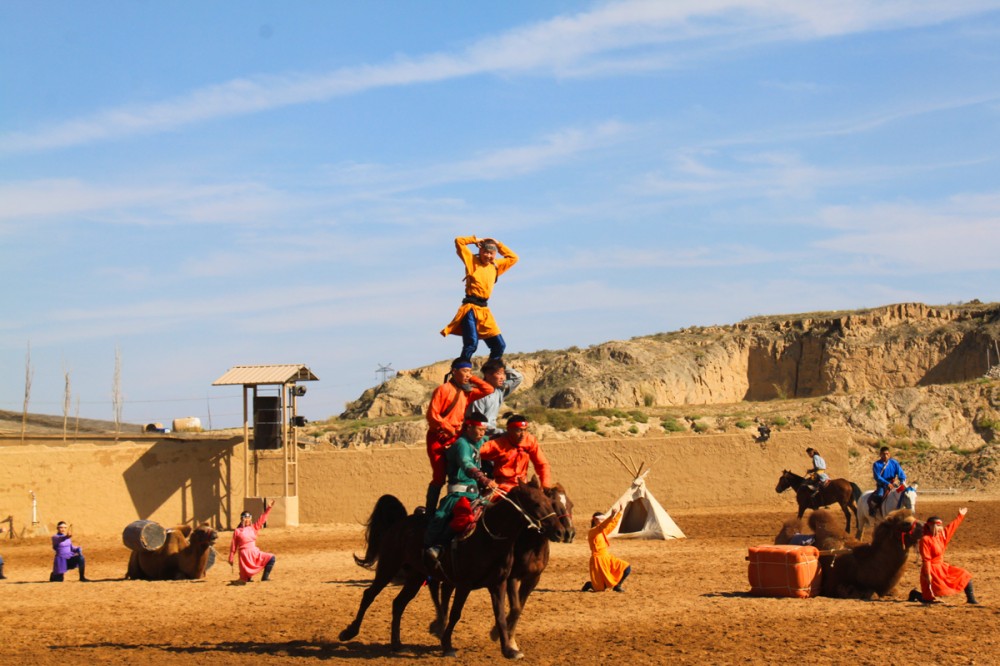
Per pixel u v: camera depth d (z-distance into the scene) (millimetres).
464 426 13164
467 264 17203
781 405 71375
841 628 14508
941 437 65062
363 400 95875
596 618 16062
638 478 30469
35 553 29531
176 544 22500
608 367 94562
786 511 38594
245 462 37312
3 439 39125
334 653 13758
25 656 13820
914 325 101500
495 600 12688
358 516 39344
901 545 16922
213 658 13492
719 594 18297
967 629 14266
